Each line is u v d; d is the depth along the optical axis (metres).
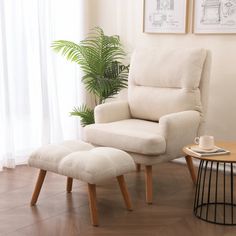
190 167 3.72
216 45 4.02
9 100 4.10
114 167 3.10
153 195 3.52
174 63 3.76
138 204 3.37
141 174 3.95
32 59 4.29
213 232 2.98
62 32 4.52
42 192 3.56
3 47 4.02
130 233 2.97
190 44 4.16
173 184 3.73
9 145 4.11
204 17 4.03
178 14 4.16
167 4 4.21
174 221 3.12
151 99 3.83
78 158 3.11
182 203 3.38
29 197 3.48
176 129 3.45
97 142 3.60
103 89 4.22
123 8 4.53
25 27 4.18
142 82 3.93
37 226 3.04
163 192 3.57
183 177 3.89
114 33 4.63
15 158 4.24
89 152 3.19
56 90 4.45
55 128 4.50
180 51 3.78
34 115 4.38
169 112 3.74
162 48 3.91
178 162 4.23
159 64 3.83
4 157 4.14
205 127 4.04
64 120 4.66
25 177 3.90
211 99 4.11
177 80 3.72
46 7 4.31
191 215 3.20
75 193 3.55
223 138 4.09
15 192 3.57
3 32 4.00
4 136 4.13
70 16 4.57
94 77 4.32
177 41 4.24
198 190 3.29
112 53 4.40
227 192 3.56
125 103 3.99
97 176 3.00
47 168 3.24
